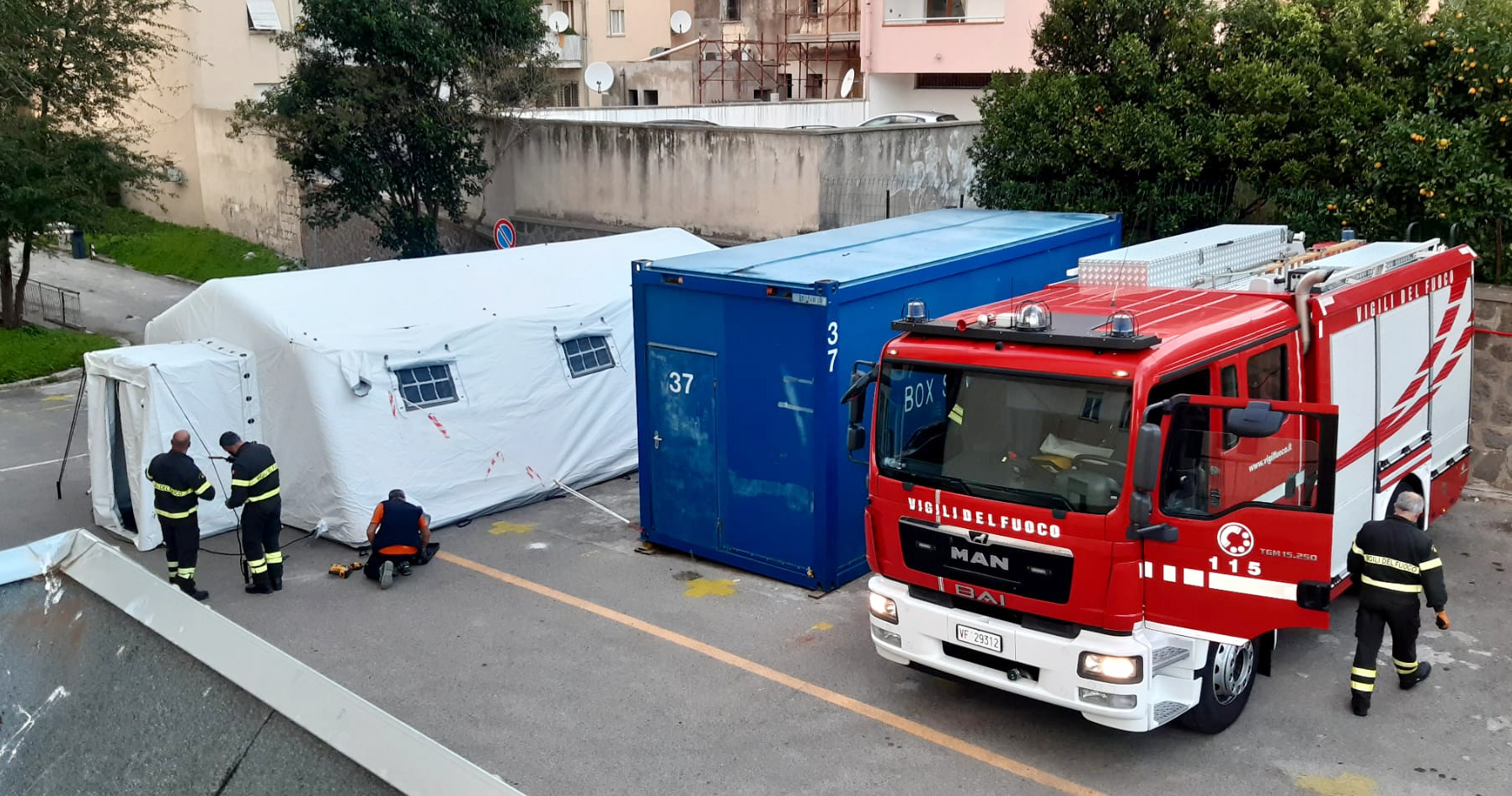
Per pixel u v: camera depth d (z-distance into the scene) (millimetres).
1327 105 12773
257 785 2779
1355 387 7949
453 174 22141
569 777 6988
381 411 11461
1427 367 9117
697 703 7945
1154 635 6445
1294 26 13391
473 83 21750
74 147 20812
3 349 20172
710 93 35500
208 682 3145
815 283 9172
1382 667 8078
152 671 3283
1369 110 12586
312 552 11352
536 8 22391
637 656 8734
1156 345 6273
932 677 8250
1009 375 6609
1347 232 10438
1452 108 12344
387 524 10367
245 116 21188
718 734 7496
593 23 39969
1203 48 13719
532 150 22188
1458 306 9648
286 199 27547
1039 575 6535
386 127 21328
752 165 18344
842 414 9500
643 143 20000
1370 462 8219
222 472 11727
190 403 11352
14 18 19578
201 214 31672
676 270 10148
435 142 21172
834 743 7324
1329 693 7719
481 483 12273
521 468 12656
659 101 35875
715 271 9938
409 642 9125
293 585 10469
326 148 21141
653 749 7320
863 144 17500
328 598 10133
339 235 25781
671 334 10453
